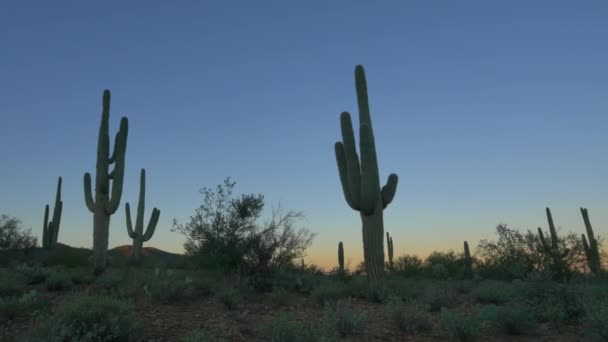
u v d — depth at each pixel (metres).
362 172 15.05
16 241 24.78
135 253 24.80
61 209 27.55
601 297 11.67
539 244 18.67
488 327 9.88
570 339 8.81
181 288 12.24
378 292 13.06
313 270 19.53
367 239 15.06
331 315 9.65
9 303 9.75
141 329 8.64
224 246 16.09
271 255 15.77
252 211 17.34
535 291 10.71
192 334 8.12
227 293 12.02
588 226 25.83
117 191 18.41
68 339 7.39
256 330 9.38
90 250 26.58
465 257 26.09
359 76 16.55
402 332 9.42
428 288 13.87
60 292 13.25
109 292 12.66
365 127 15.13
